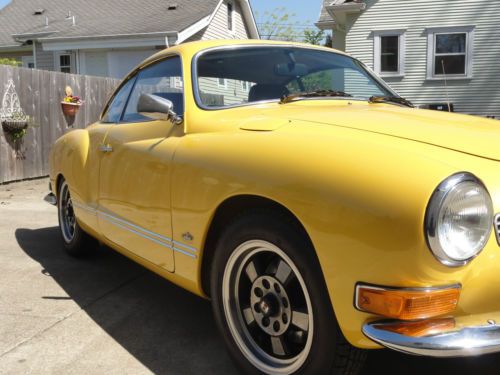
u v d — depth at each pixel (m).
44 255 4.71
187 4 20.47
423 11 17.59
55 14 22.45
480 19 17.20
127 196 3.29
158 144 3.03
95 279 4.07
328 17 20.25
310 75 3.55
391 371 2.61
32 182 8.80
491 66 17.34
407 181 1.85
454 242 1.80
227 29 22.33
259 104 3.13
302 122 2.49
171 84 3.31
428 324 1.84
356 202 1.91
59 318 3.31
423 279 1.81
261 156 2.29
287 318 2.30
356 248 1.90
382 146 2.04
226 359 2.79
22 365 2.70
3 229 5.65
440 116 2.81
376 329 1.86
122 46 18.06
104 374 2.62
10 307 3.47
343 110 2.85
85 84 10.30
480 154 2.09
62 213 4.74
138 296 3.71
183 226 2.70
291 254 2.14
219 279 2.51
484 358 2.75
